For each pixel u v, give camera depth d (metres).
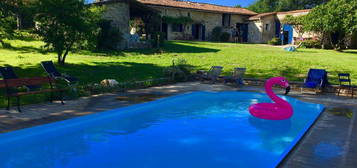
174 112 8.55
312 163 4.38
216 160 5.13
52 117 6.66
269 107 8.02
